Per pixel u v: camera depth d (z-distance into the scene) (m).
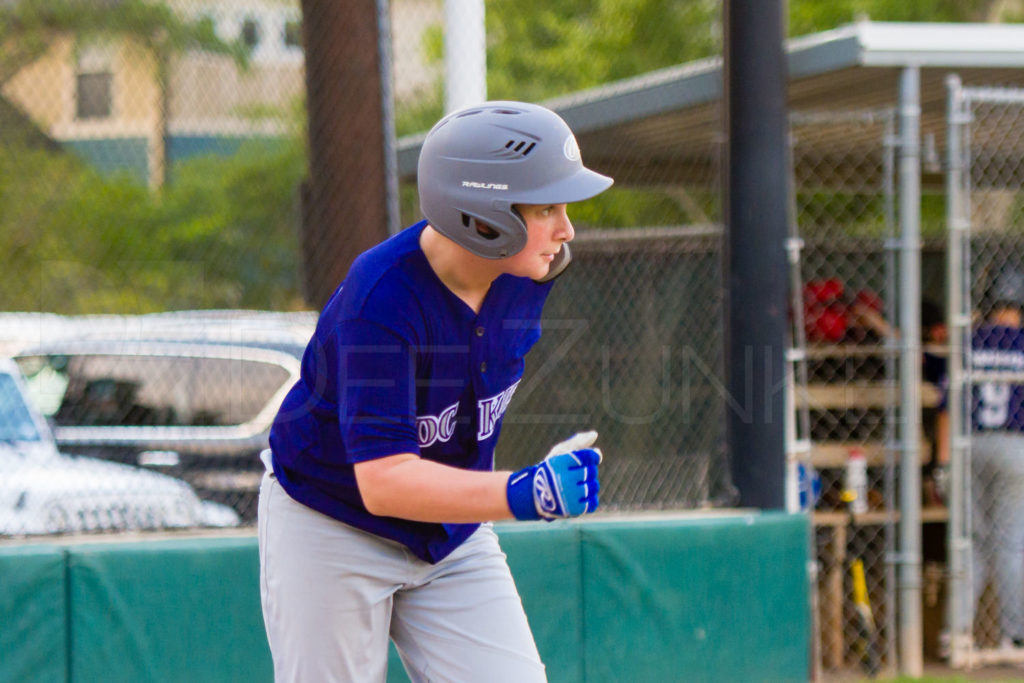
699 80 20.00
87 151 27.25
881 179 26.84
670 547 15.48
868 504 20.81
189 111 28.23
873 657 18.58
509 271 8.07
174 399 19.16
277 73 26.64
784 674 15.86
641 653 15.36
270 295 28.12
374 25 16.58
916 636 17.91
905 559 17.91
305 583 8.58
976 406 20.41
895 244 18.09
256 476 18.02
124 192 27.06
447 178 7.71
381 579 8.67
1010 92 18.34
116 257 26.34
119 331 20.08
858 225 31.91
